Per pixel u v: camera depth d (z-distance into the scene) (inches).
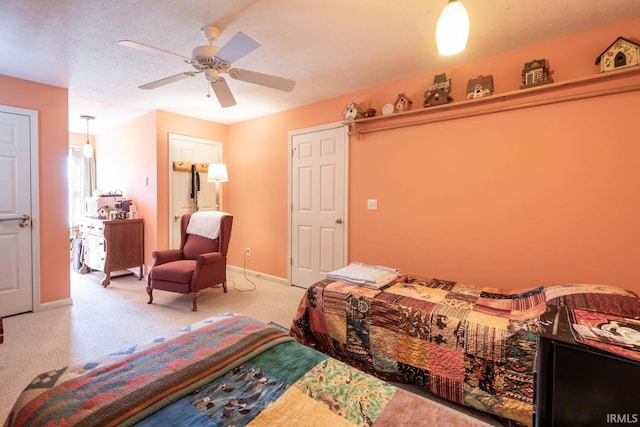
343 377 42.9
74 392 36.3
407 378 71.6
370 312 76.5
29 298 119.2
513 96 96.1
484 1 72.9
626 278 82.9
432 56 101.3
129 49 95.8
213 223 146.1
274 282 166.7
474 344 62.7
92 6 74.5
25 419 33.2
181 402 36.4
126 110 162.9
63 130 127.0
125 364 42.5
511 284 99.5
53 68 108.8
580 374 28.4
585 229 87.7
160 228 165.6
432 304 72.6
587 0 72.7
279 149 165.3
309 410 36.1
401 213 121.8
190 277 124.3
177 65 107.2
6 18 78.9
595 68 85.0
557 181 91.2
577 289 65.9
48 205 123.6
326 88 129.9
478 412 66.2
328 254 145.3
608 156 84.1
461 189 107.8
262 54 100.0
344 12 77.5
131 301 133.8
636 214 81.3
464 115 104.8
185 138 174.9
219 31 85.8
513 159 97.9
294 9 76.4
